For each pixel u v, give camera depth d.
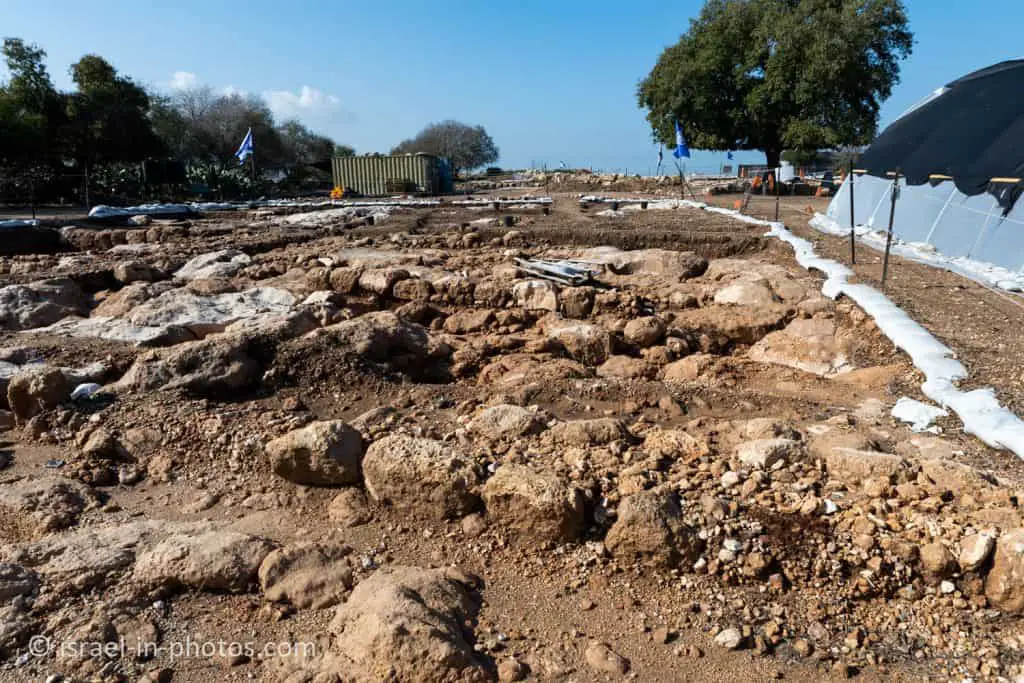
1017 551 3.04
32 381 4.89
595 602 3.27
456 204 21.84
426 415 4.93
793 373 6.23
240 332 5.76
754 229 13.91
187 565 3.24
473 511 3.74
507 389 5.37
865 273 9.18
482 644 3.01
